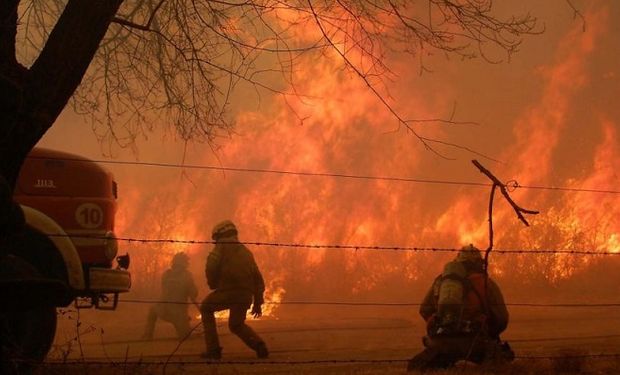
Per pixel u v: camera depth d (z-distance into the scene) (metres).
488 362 11.95
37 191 13.48
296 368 13.29
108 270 13.44
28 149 9.56
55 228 12.10
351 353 15.47
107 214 13.86
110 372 11.38
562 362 12.27
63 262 12.00
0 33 9.41
